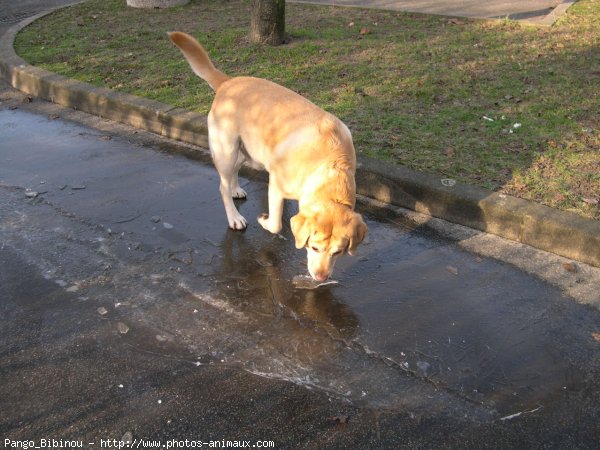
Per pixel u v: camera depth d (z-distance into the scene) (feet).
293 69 16.65
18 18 23.44
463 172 12.17
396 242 11.32
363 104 14.73
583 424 8.66
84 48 18.67
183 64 17.30
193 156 13.82
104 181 12.89
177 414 8.73
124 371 9.20
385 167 12.33
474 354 9.45
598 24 19.57
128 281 10.52
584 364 9.32
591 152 12.70
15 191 12.50
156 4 23.77
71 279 10.54
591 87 15.24
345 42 18.52
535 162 12.43
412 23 20.62
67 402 8.84
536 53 17.28
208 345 9.55
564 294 10.28
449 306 10.13
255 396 8.93
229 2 24.85
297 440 8.50
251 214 12.07
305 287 10.46
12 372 9.15
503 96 14.94
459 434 8.56
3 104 16.15
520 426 8.64
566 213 11.06
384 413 8.76
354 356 9.43
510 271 10.69
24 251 11.05
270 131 10.35
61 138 14.49
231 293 10.35
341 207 9.57
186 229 11.63
